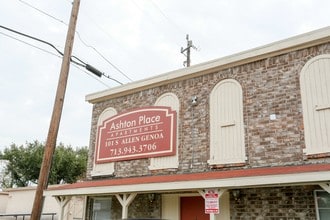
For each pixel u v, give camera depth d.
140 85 13.52
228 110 11.01
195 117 11.70
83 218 13.49
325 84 9.42
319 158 8.97
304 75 9.83
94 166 14.10
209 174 9.37
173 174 11.29
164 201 11.53
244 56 10.99
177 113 12.22
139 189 9.99
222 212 10.04
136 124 13.22
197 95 11.91
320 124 9.20
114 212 12.69
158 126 12.51
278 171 7.91
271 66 10.50
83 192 11.40
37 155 40.34
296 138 9.45
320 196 8.66
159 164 12.03
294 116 9.66
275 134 9.84
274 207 9.16
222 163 10.57
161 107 12.69
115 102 14.41
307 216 8.62
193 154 11.34
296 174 7.46
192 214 10.88
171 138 11.96
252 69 10.88
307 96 9.62
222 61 11.45
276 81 10.28
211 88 11.63
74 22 11.34
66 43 10.99
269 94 10.30
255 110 10.44
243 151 10.29
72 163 39.78
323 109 9.27
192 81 12.20
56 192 12.22
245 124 10.51
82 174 40.44
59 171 39.22
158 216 11.41
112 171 13.35
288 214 8.90
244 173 8.48
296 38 10.09
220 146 10.80
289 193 9.03
